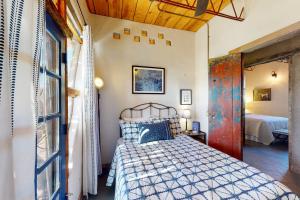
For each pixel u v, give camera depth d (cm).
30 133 55
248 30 236
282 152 364
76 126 195
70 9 163
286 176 253
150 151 206
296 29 173
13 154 49
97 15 295
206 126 327
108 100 299
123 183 133
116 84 303
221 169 152
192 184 127
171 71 342
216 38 299
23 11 54
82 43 215
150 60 326
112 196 212
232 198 111
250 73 670
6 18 44
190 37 359
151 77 324
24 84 54
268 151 371
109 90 299
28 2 57
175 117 309
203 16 301
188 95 354
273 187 121
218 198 111
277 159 322
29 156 55
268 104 607
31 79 57
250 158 328
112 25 302
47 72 103
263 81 626
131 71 312
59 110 124
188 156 187
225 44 279
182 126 347
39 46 63
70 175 164
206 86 328
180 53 350
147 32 324
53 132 123
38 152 99
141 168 157
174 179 136
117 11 282
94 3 258
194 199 110
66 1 147
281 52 229
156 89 328
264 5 212
